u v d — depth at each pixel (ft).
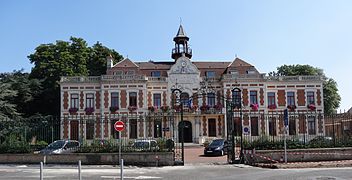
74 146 98.99
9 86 176.86
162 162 83.41
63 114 172.86
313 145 89.04
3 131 97.30
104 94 172.65
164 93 177.27
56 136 126.31
